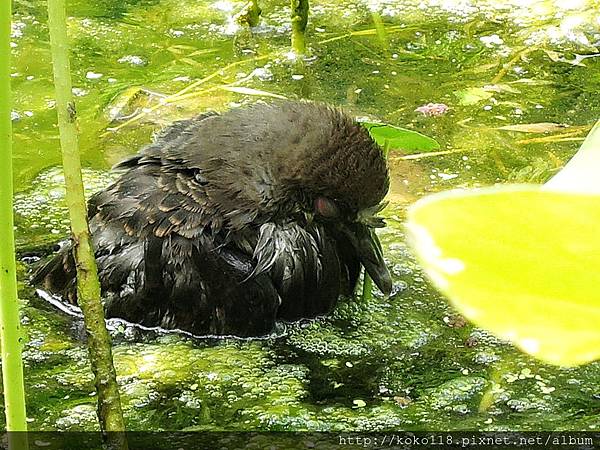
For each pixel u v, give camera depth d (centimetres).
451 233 112
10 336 271
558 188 122
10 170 254
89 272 300
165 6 795
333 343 460
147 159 482
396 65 707
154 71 699
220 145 473
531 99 662
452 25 763
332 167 465
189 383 425
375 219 487
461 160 595
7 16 238
